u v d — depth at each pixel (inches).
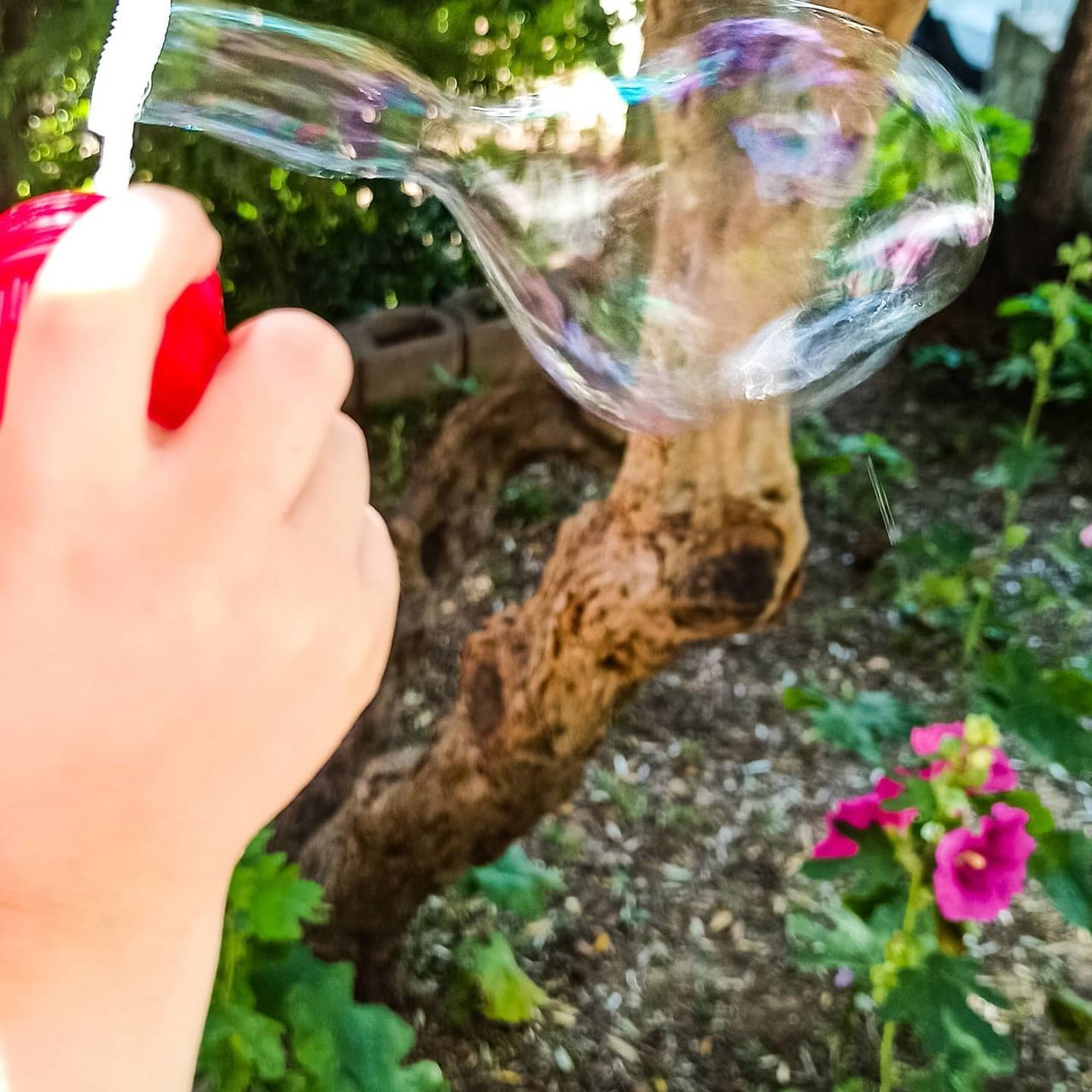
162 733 12.8
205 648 12.5
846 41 27.2
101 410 11.1
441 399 108.7
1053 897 44.2
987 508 104.3
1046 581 94.0
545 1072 55.6
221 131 25.1
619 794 72.6
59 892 13.4
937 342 128.6
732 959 62.1
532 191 27.6
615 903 65.3
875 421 119.6
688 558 39.9
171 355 12.4
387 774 55.3
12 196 60.9
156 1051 14.7
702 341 27.5
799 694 58.8
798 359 28.3
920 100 26.9
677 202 26.5
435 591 68.0
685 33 28.5
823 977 60.7
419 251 111.1
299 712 13.8
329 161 27.3
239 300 90.5
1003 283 126.7
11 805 12.7
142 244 11.0
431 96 28.4
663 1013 58.9
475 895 60.9
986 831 41.1
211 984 15.8
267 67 25.2
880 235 26.7
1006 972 60.8
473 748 50.4
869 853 44.6
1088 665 79.3
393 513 64.9
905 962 43.1
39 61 56.1
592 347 28.6
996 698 55.6
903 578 92.6
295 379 12.3
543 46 74.5
